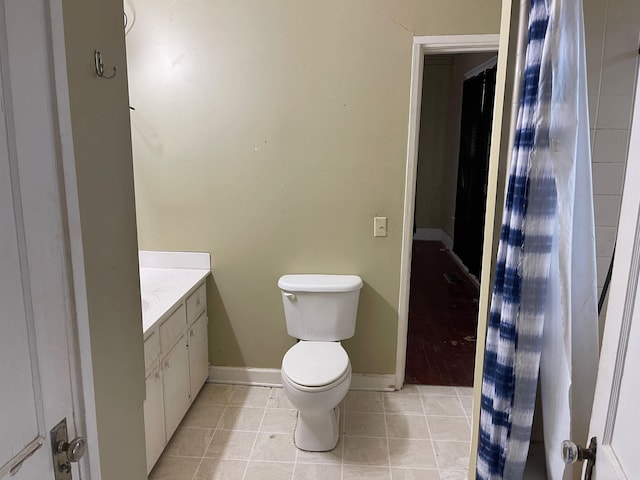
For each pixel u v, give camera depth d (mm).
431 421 2441
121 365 1005
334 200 2537
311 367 2148
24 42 654
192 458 2131
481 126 4727
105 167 909
